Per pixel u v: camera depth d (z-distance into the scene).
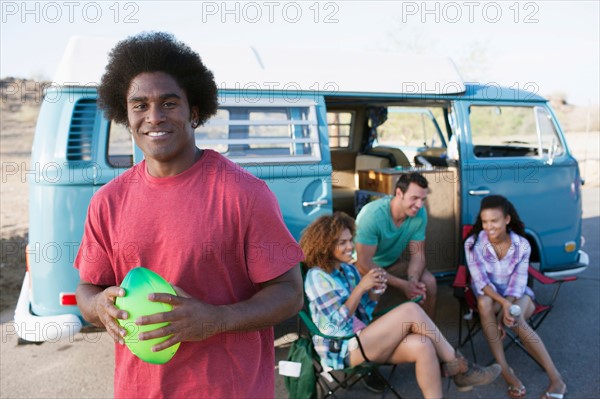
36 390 3.66
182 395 1.52
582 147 18.09
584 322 4.80
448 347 3.10
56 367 4.02
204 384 1.51
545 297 5.50
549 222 4.97
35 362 4.10
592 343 4.35
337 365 3.09
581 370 3.88
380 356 3.05
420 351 3.00
